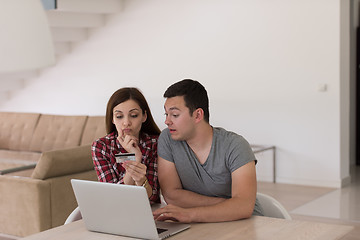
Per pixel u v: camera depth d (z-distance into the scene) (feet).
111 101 8.96
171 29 25.58
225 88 24.36
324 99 22.06
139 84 26.81
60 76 29.19
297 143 22.80
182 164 8.46
